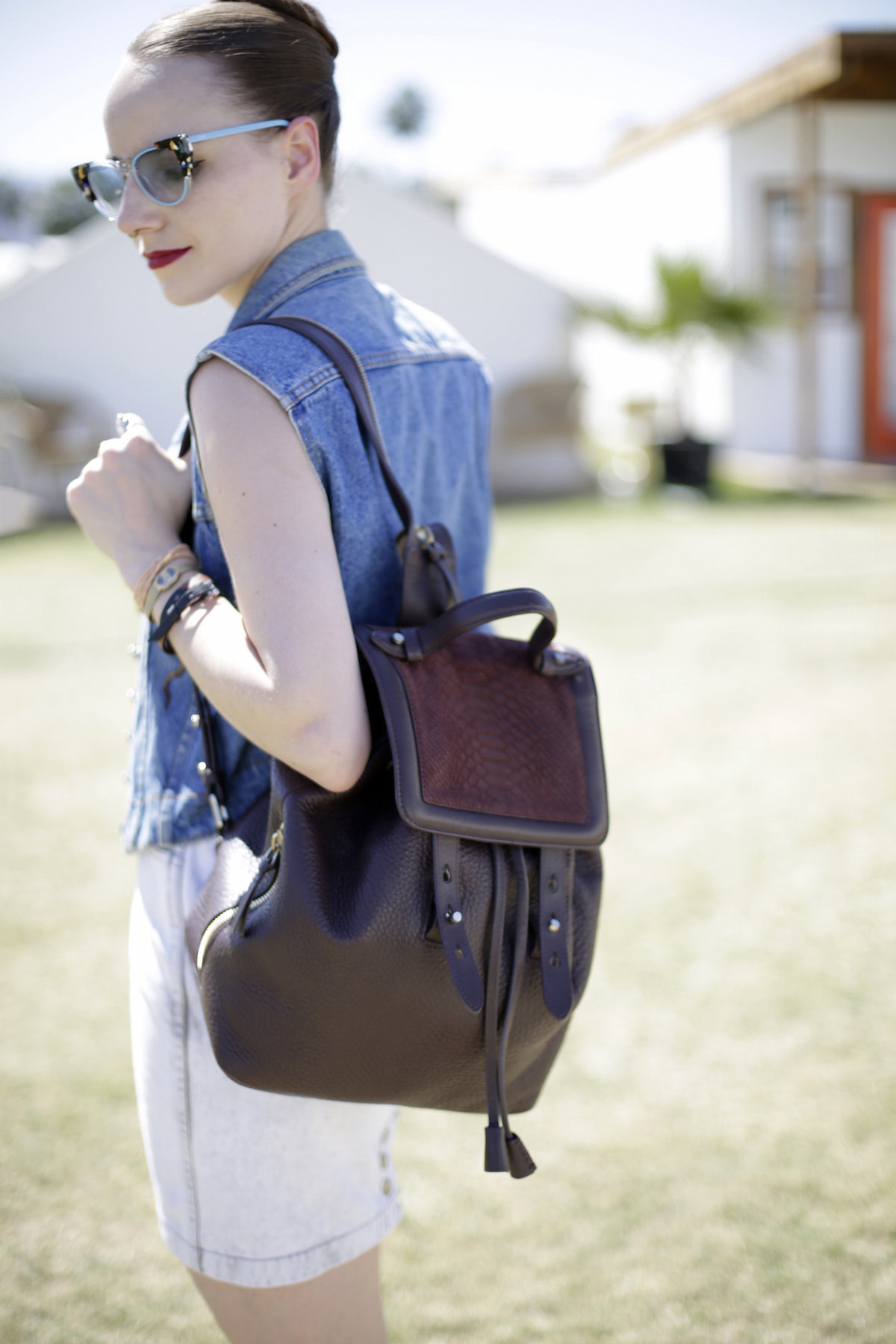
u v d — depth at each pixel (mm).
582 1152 1955
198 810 1016
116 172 999
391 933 851
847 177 10672
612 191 12758
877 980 2395
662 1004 2363
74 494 990
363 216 9617
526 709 974
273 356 872
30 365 9266
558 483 10641
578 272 13812
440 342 1095
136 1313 1633
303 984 849
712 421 11258
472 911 886
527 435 10266
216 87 918
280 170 962
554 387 10258
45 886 2922
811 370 9289
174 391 9516
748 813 3248
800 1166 1878
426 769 866
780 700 4215
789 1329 1558
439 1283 1688
